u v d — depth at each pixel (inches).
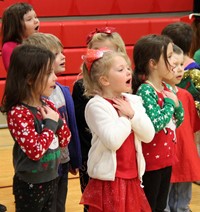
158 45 214.1
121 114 193.3
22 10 311.7
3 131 426.6
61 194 223.1
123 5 518.3
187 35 269.6
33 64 182.9
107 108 192.2
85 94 208.5
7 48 310.8
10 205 287.4
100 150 193.5
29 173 185.6
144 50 215.9
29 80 183.9
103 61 194.5
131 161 195.6
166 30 273.9
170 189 259.6
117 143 186.1
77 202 292.2
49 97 218.1
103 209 194.5
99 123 190.1
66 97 224.5
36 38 221.1
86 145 230.1
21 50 185.6
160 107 210.4
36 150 177.9
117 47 230.5
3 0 463.2
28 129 179.3
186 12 546.6
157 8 533.0
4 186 314.7
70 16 500.1
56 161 192.2
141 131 193.2
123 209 191.9
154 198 214.2
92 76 198.8
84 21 497.4
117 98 197.6
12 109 182.5
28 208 191.0
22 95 183.6
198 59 301.1
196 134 296.7
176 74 237.8
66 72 483.2
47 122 184.5
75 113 229.0
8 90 185.0
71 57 482.3
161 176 214.7
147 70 217.5
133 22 510.3
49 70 186.5
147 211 200.7
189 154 245.9
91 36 237.9
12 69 185.6
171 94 215.9
